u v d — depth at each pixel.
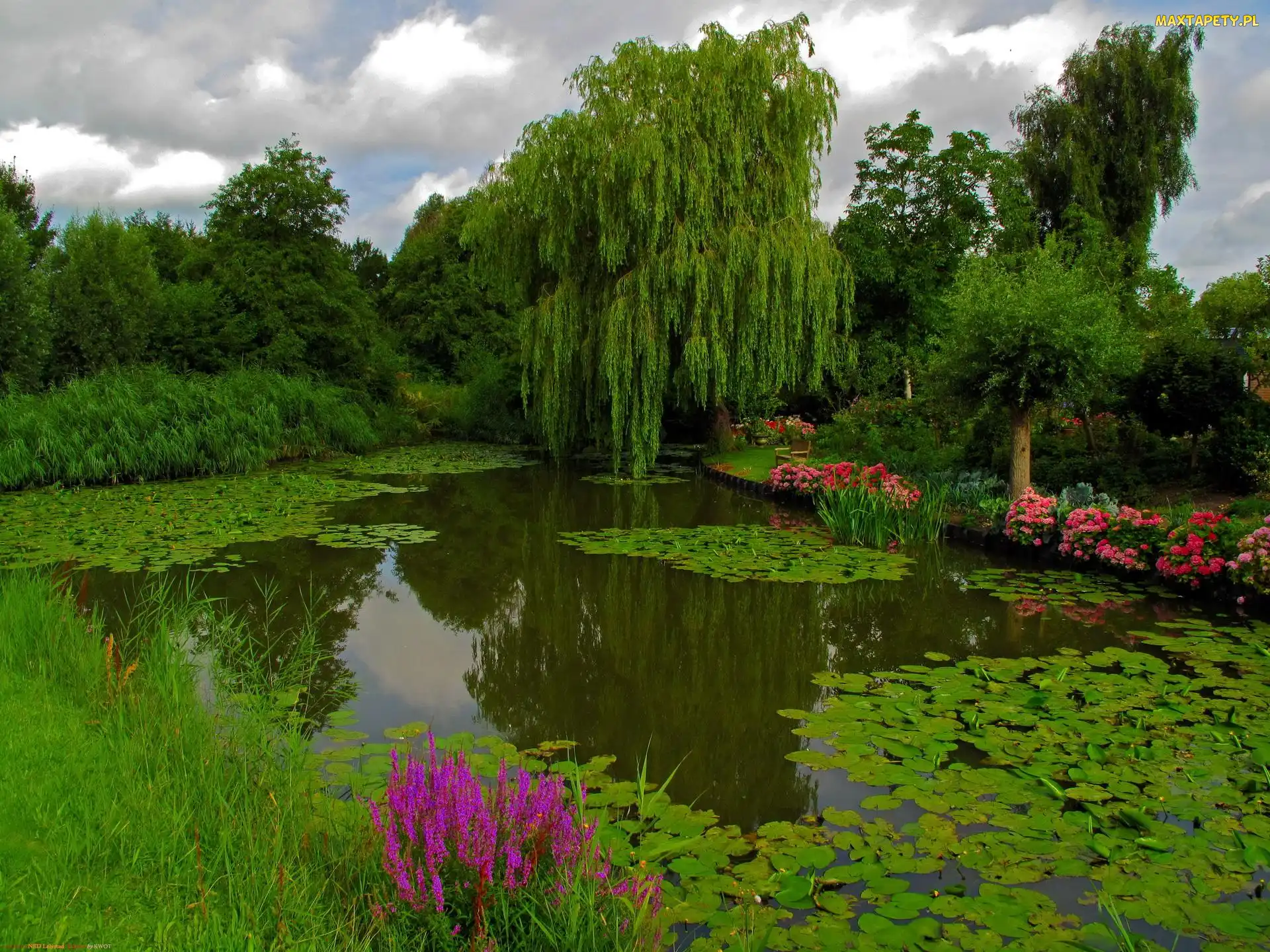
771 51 15.02
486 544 10.19
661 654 6.27
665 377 15.46
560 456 19.81
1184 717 4.52
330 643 6.47
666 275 14.65
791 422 20.92
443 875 2.45
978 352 9.53
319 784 3.67
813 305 15.05
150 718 3.77
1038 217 25.22
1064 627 6.48
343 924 2.42
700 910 2.88
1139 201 24.22
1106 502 9.02
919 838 3.35
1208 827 3.40
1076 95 24.88
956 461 12.62
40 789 3.02
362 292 27.38
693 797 3.90
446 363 39.66
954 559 8.95
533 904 2.41
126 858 2.64
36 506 11.95
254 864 2.60
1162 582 7.66
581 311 16.00
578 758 4.38
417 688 5.51
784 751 4.42
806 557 9.03
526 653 6.30
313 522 11.36
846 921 2.82
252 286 23.58
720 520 12.06
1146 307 13.67
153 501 12.67
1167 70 23.88
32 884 2.43
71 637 4.81
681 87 14.55
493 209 17.56
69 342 20.30
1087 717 4.56
